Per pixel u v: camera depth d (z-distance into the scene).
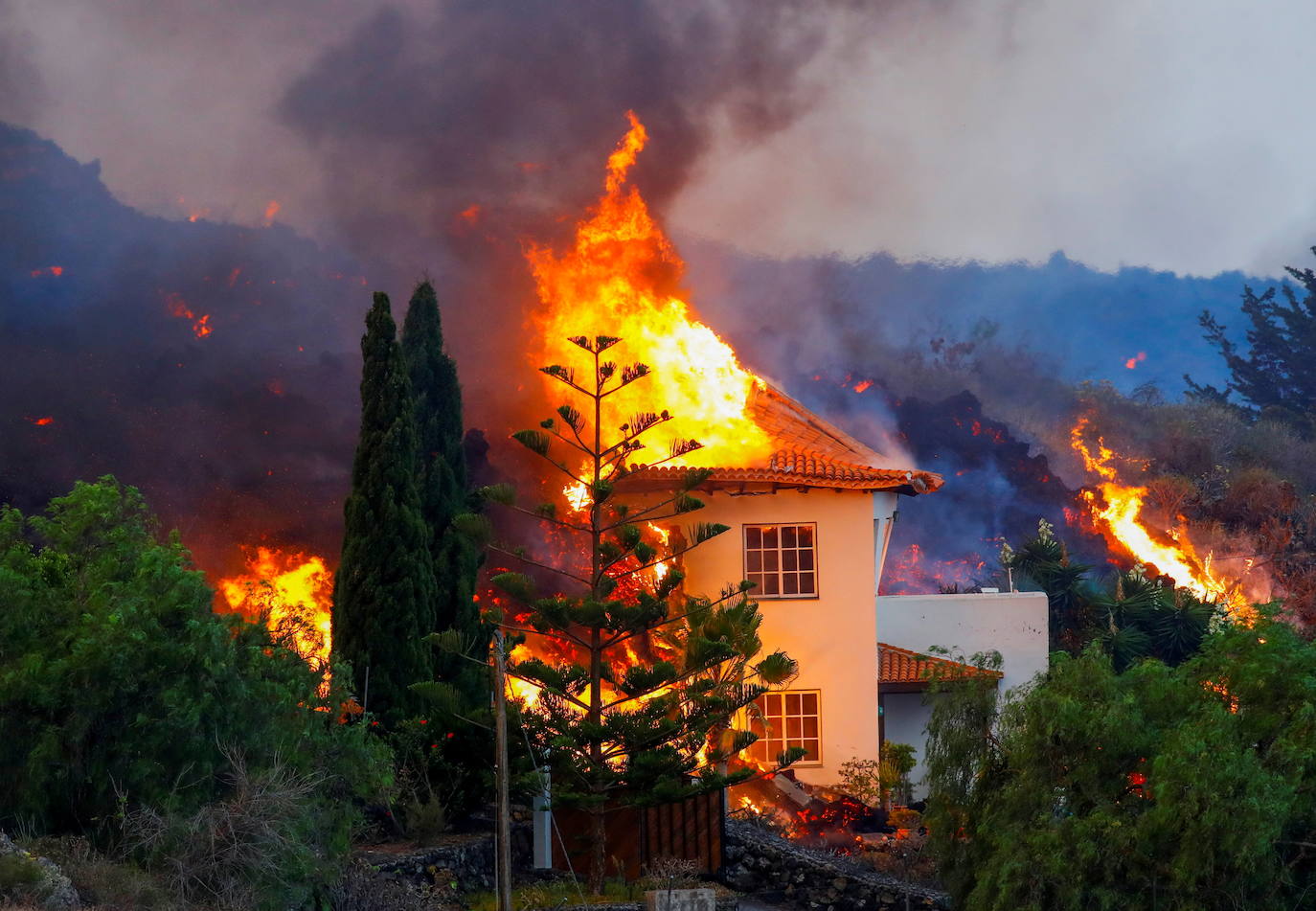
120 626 13.26
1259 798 13.51
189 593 13.91
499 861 15.44
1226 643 15.34
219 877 12.65
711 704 19.05
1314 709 14.22
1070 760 15.20
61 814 13.16
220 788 13.66
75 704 13.12
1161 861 14.08
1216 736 13.96
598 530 19.52
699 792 18.58
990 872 15.09
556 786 18.83
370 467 20.22
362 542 19.92
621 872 18.91
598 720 19.02
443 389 22.39
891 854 19.98
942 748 16.56
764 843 19.72
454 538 21.23
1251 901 13.72
